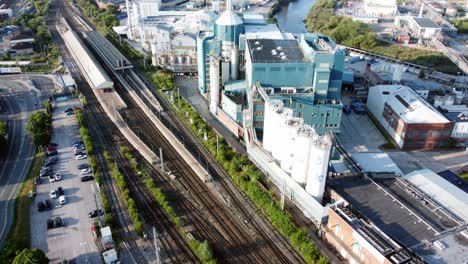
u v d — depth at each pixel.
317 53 128.88
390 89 151.00
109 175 115.50
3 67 194.88
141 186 111.44
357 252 83.69
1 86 174.88
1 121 135.88
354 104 162.00
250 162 122.25
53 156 123.44
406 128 128.38
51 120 140.88
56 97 165.38
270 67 130.25
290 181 102.81
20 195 106.00
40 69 195.88
